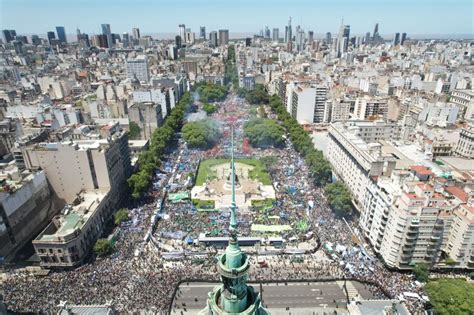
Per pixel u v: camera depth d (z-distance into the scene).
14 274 160.62
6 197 172.25
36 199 196.88
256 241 182.88
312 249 179.12
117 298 142.12
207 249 177.75
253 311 46.25
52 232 172.25
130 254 173.38
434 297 134.25
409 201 150.50
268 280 157.12
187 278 156.25
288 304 144.12
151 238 185.88
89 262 168.38
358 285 155.50
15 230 178.50
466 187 176.12
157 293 146.25
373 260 171.38
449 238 159.88
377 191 175.25
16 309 134.25
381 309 107.19
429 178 175.12
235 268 43.19
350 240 186.62
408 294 146.62
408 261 159.75
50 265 162.50
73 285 150.12
